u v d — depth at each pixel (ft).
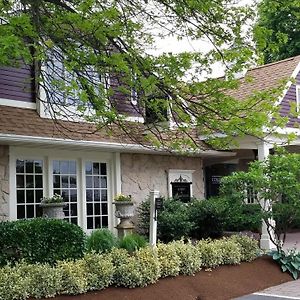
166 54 27.68
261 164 38.88
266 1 26.50
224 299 29.55
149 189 50.11
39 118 40.50
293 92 53.88
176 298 28.37
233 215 39.17
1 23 22.86
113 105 27.81
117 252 30.68
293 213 37.73
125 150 46.50
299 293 30.81
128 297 27.27
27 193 41.01
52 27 24.85
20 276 26.04
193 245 36.32
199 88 26.37
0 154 39.09
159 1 26.43
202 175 56.24
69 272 26.99
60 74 33.73
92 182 46.11
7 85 40.04
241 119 25.96
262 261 37.58
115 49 26.09
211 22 26.27
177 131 30.83
